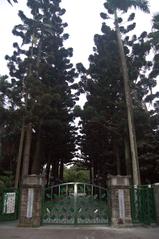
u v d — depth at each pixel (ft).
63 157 115.85
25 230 36.52
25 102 79.46
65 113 90.89
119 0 68.85
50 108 77.71
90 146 107.86
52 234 33.71
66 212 41.83
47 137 91.25
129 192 41.16
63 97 90.84
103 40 92.68
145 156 86.07
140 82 91.61
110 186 41.45
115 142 90.53
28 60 85.05
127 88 66.13
